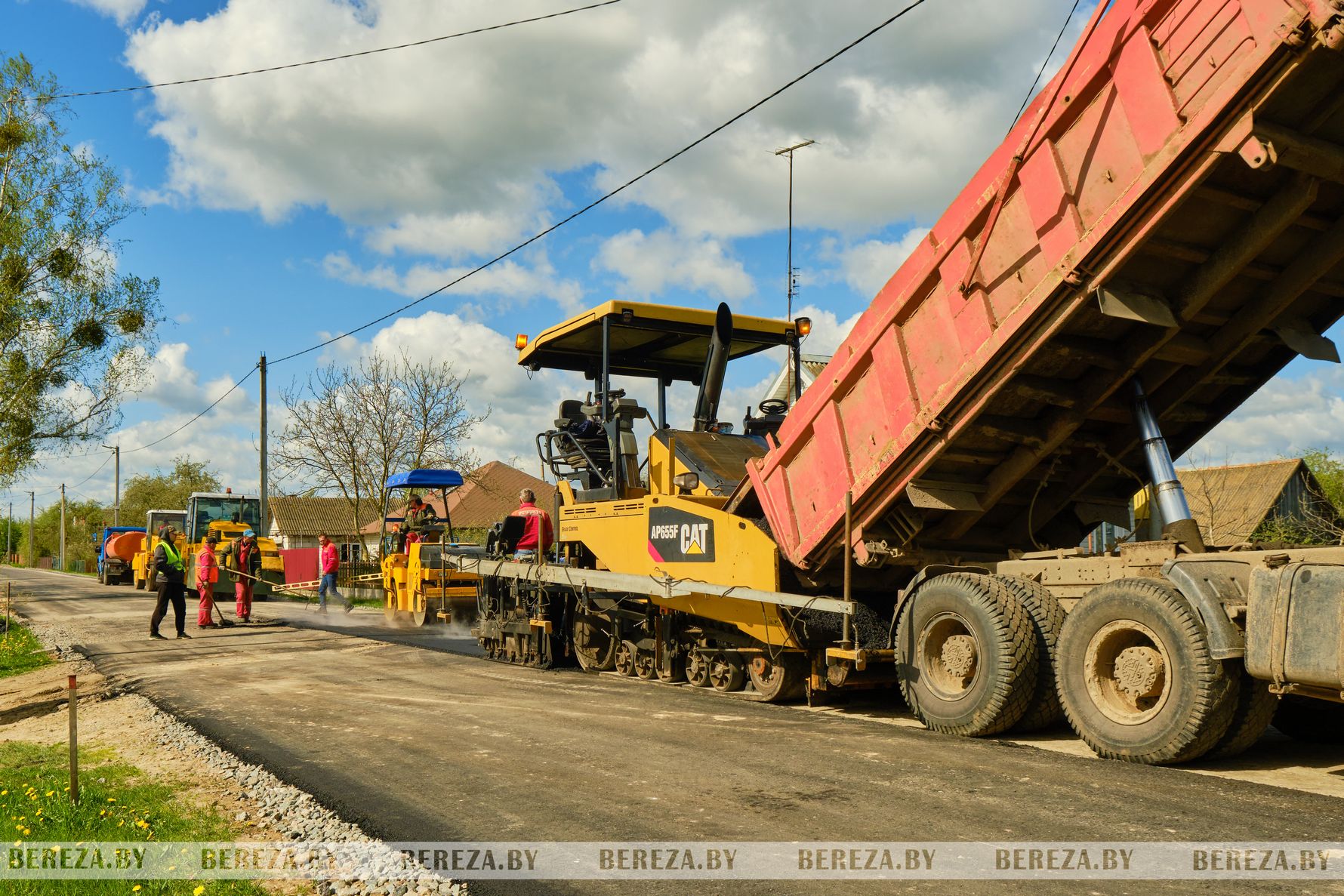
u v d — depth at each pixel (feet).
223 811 18.69
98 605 87.40
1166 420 24.91
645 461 34.96
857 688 27.81
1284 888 12.59
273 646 48.11
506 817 17.16
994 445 24.38
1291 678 17.06
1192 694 18.35
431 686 33.32
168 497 266.57
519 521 41.50
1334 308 22.36
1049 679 22.00
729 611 29.43
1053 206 19.99
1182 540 21.62
